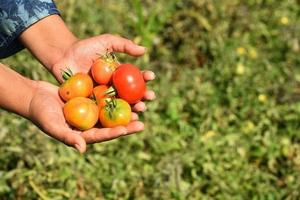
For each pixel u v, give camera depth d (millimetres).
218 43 2156
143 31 2168
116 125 1203
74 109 1176
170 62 2182
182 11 2234
